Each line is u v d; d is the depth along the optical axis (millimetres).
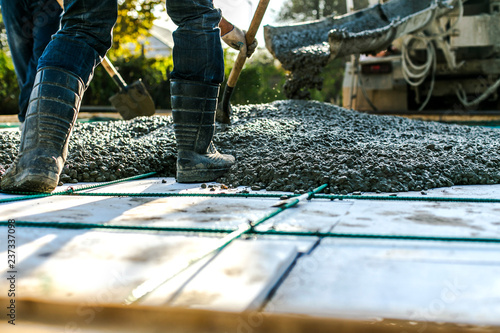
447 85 8094
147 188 2350
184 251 1232
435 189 2258
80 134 3453
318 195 2014
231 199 2027
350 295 926
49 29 3416
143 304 896
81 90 2193
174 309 879
